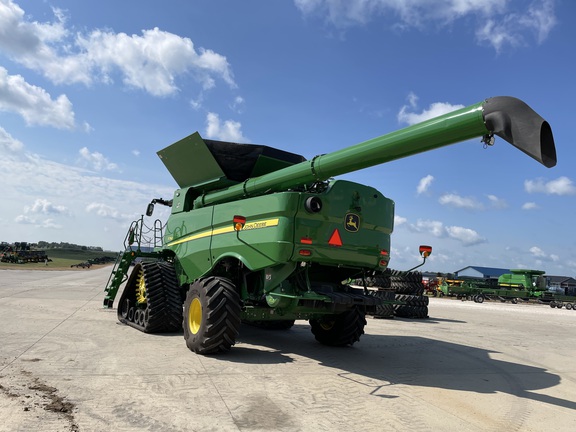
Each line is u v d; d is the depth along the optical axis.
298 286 6.09
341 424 3.79
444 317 16.70
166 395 4.30
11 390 4.16
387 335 9.99
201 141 7.65
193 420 3.68
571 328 14.90
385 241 6.65
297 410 4.09
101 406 3.89
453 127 4.25
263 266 6.02
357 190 6.29
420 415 4.17
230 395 4.41
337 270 6.91
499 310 23.94
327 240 5.97
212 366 5.59
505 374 6.36
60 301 12.71
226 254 6.75
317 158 5.76
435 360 7.09
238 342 7.60
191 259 7.85
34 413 3.61
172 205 9.00
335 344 7.72
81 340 6.91
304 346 7.60
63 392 4.21
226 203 6.96
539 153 3.71
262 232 6.05
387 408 4.32
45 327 7.96
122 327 8.47
